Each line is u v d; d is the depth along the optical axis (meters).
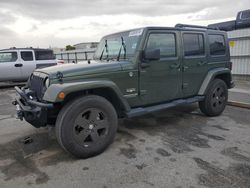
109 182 2.69
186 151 3.46
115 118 3.48
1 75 10.13
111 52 4.32
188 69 4.54
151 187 2.57
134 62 3.74
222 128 4.47
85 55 22.25
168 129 4.44
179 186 2.58
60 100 2.96
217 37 5.16
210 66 5.00
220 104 5.26
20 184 2.69
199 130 4.37
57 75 3.11
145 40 3.80
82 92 3.32
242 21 11.23
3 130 4.50
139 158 3.26
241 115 5.38
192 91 4.77
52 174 2.88
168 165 3.05
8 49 10.52
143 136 4.09
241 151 3.44
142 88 3.91
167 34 4.13
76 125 3.12
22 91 3.70
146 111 3.91
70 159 3.26
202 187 2.55
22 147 3.70
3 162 3.22
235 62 11.65
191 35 4.55
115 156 3.34
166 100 4.34
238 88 8.67
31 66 10.68
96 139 3.31
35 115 3.10
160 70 4.07
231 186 2.56
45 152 3.50
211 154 3.35
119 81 3.60
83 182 2.70
